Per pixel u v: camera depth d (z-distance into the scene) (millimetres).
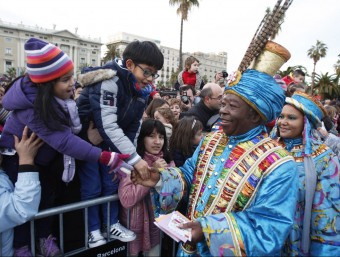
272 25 1223
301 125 1792
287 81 4820
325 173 1637
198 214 1298
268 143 1252
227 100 1265
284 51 1214
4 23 62219
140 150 2115
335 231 1555
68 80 1494
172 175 1465
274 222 1086
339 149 2924
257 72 1233
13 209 1413
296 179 1172
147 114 3516
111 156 1535
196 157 1521
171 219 1322
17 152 1529
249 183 1188
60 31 69062
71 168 1664
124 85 1770
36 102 1397
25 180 1456
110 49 54250
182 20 26562
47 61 1391
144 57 1753
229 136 1334
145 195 1807
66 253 1712
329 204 1583
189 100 4484
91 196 1841
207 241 1104
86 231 1748
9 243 1548
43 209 1630
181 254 1394
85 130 1840
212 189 1274
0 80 4098
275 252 1062
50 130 1444
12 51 63906
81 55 75500
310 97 1780
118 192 1840
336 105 8930
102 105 1659
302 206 1639
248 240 1070
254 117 1254
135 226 1919
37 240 1676
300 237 1607
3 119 2016
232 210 1207
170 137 2582
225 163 1285
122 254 1939
